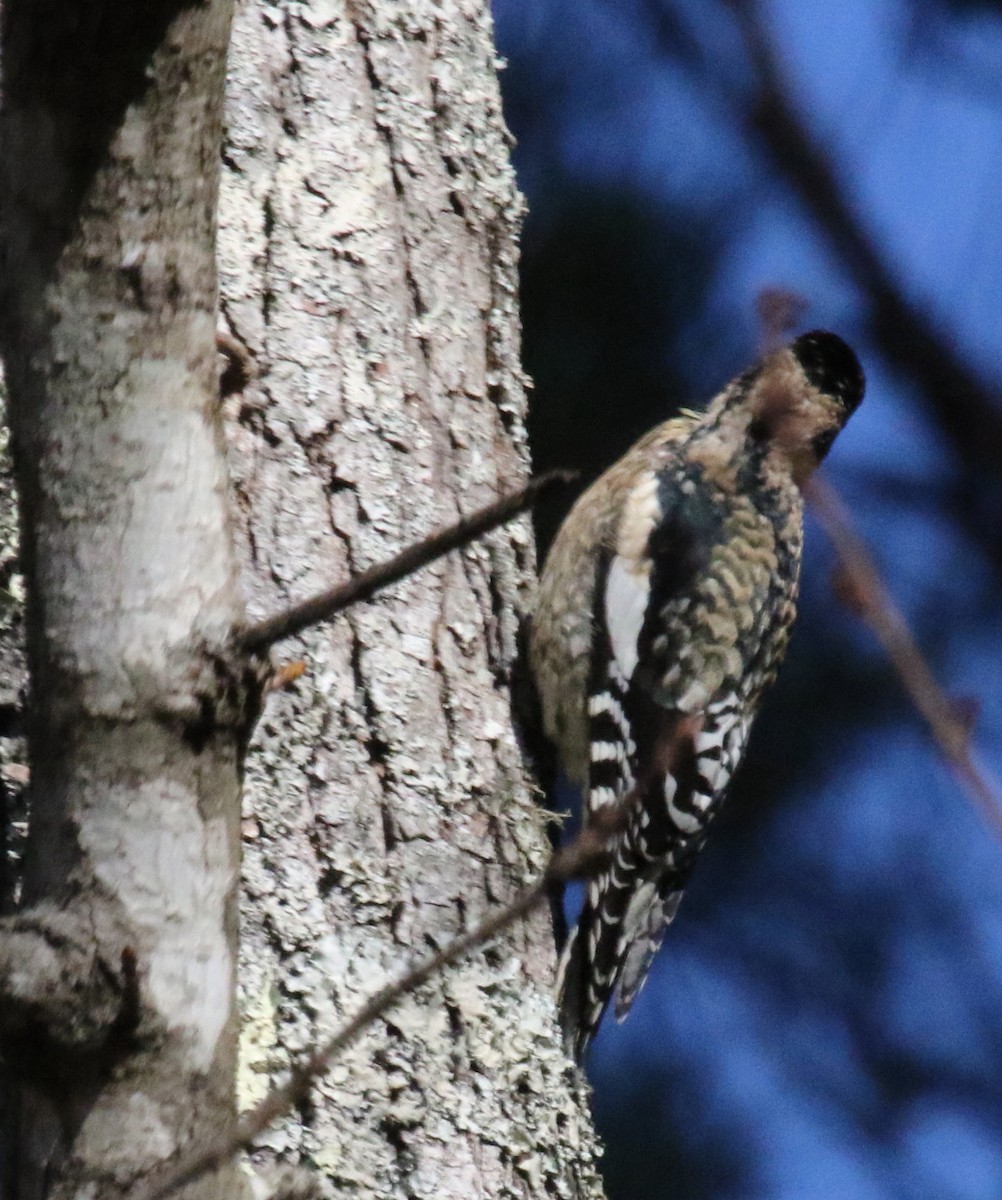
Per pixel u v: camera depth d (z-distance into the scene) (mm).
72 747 4844
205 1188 4742
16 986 4656
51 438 4910
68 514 4902
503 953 7578
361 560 7797
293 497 7734
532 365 12219
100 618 4859
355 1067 6957
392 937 7270
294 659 7441
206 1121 4797
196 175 4891
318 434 7859
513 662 8359
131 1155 4723
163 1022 4758
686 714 10617
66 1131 4738
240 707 4930
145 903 4789
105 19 4660
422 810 7531
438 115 8703
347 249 8195
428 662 7824
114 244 4867
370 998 7043
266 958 6977
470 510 8250
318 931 7098
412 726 7641
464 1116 7164
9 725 6727
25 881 4887
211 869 4879
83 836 4816
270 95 8250
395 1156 6961
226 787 4938
